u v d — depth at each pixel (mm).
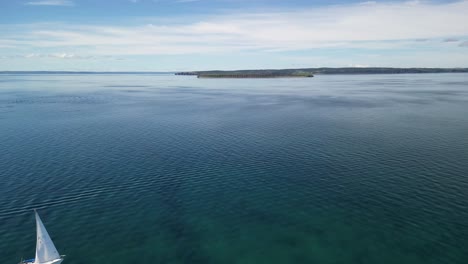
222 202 42500
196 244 34156
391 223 37000
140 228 36750
